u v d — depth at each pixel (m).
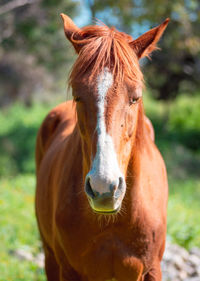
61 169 3.99
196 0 15.53
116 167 2.86
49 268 4.67
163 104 28.00
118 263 3.55
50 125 5.60
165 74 23.50
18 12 19.25
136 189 3.44
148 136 4.14
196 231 8.57
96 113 2.99
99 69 3.06
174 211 10.37
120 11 14.98
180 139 23.69
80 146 3.72
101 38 3.24
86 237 3.54
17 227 8.02
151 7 14.68
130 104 3.10
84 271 3.68
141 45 3.50
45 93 39.56
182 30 15.62
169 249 7.22
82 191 3.54
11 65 36.00
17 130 23.95
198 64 19.06
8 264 6.33
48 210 4.29
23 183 12.20
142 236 3.54
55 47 20.17
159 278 3.78
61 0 18.00
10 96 38.41
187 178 16.09
